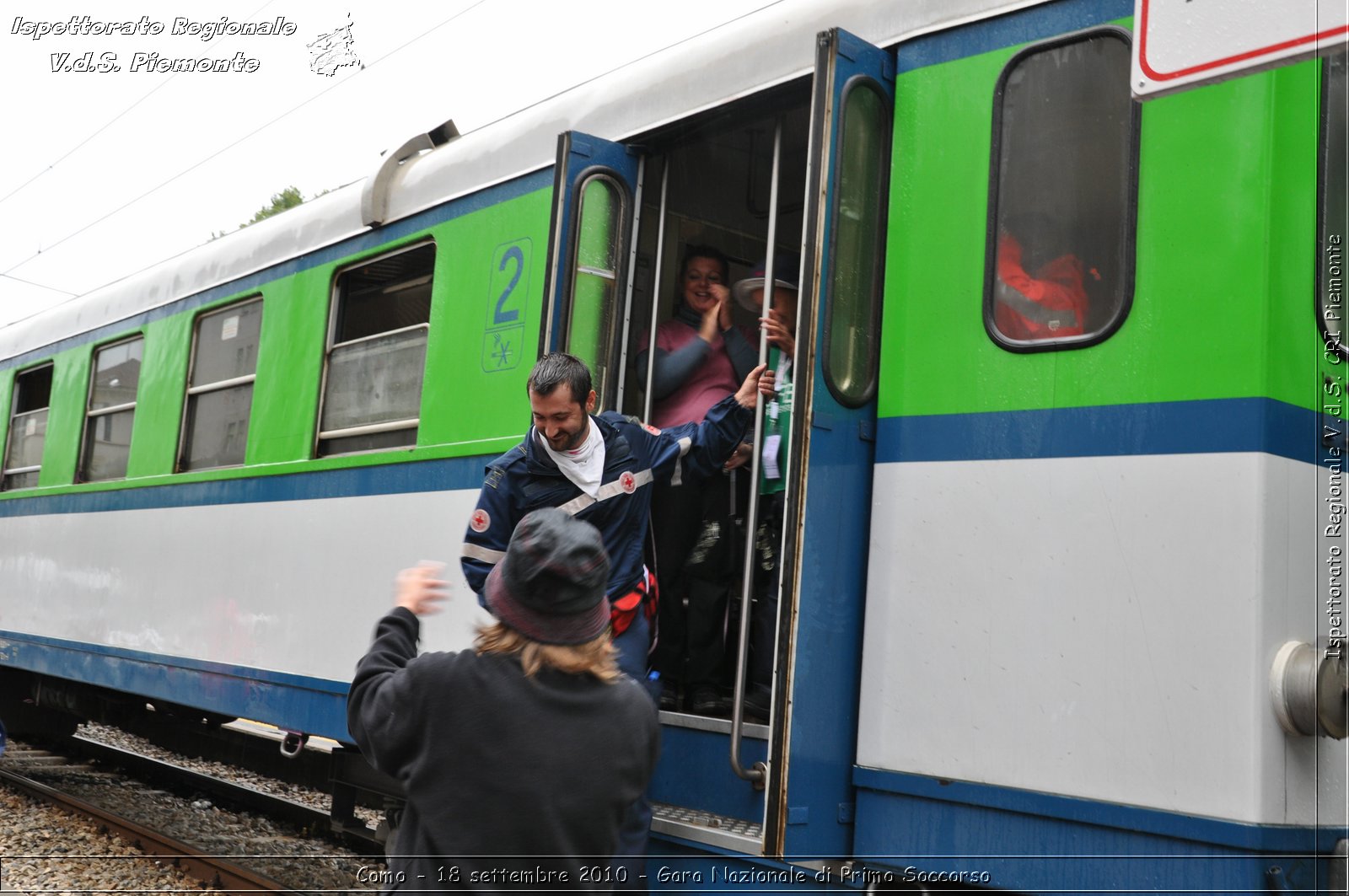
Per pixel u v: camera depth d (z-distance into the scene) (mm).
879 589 3408
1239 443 2791
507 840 2199
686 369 4480
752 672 4168
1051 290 3189
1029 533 3119
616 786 2273
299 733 5965
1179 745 2789
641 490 3680
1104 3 3174
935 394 3375
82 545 8227
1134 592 2908
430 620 5105
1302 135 2928
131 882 5785
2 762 8992
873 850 3322
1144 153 3045
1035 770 3018
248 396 6816
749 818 3762
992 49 3391
